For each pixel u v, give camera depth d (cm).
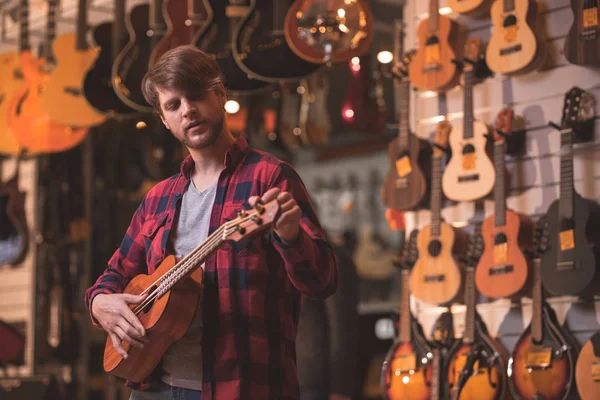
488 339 388
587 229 367
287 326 237
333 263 229
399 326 421
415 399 402
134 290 250
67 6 620
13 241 672
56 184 660
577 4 376
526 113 402
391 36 655
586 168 379
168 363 241
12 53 595
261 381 227
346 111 566
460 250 413
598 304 369
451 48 419
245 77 462
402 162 427
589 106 378
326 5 434
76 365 645
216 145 247
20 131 575
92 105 506
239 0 465
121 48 507
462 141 408
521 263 379
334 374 447
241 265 232
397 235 955
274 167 242
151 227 253
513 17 397
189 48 243
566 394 361
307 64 446
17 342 635
